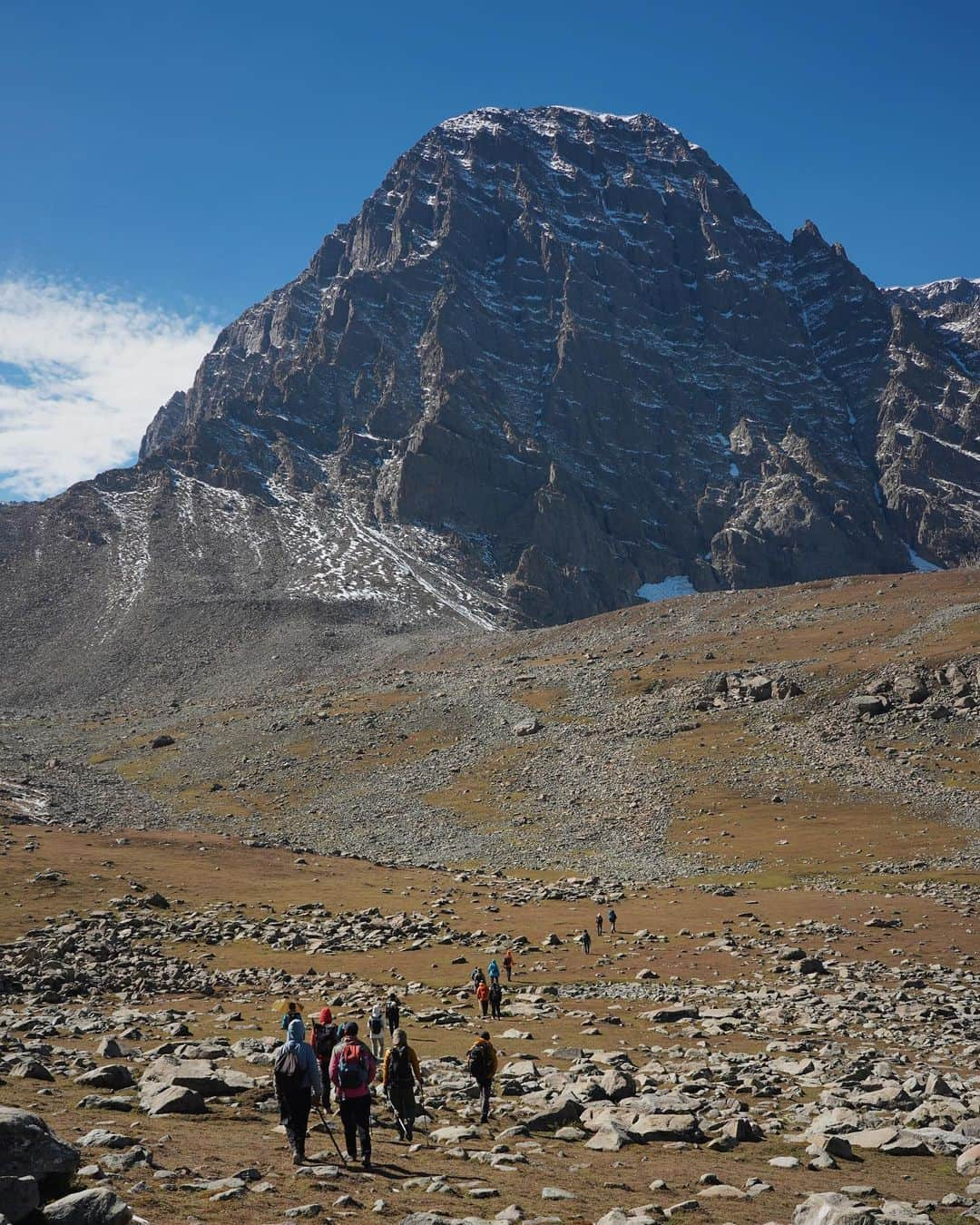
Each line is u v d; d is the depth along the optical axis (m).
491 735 153.00
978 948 58.62
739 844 100.81
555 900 82.00
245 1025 35.75
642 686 160.75
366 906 74.44
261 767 154.50
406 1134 19.80
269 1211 13.14
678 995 47.16
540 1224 13.40
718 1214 14.45
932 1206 15.17
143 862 86.62
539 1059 31.09
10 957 51.22
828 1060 31.88
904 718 129.62
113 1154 14.97
